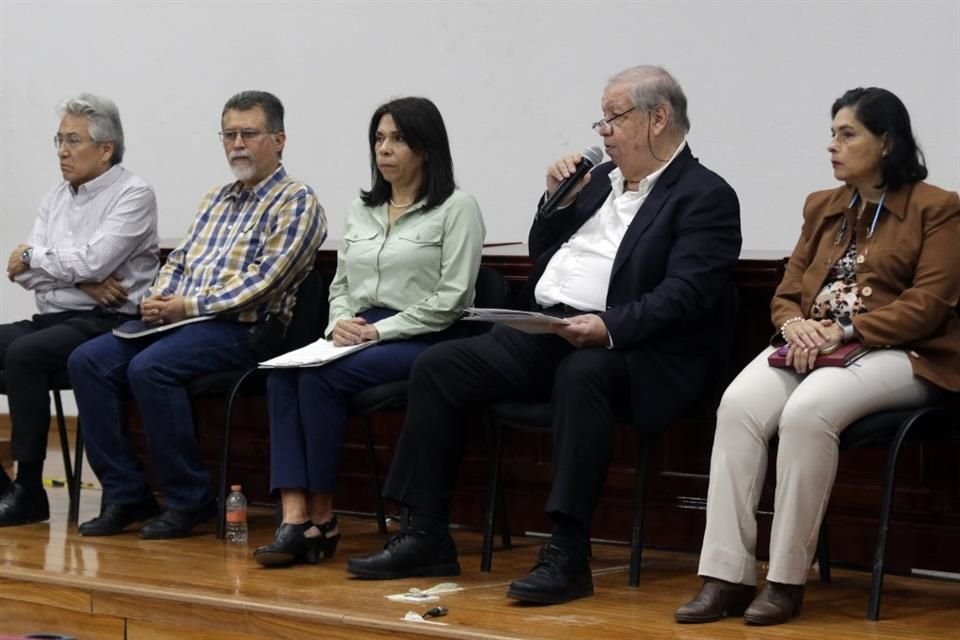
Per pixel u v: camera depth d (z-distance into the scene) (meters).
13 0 8.15
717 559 3.70
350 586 4.12
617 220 4.33
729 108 6.29
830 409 3.65
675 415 4.10
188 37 7.68
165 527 4.96
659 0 6.41
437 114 4.71
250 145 5.07
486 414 4.49
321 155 7.36
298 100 7.39
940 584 4.23
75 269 5.27
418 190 4.73
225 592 4.04
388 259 4.68
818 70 6.07
